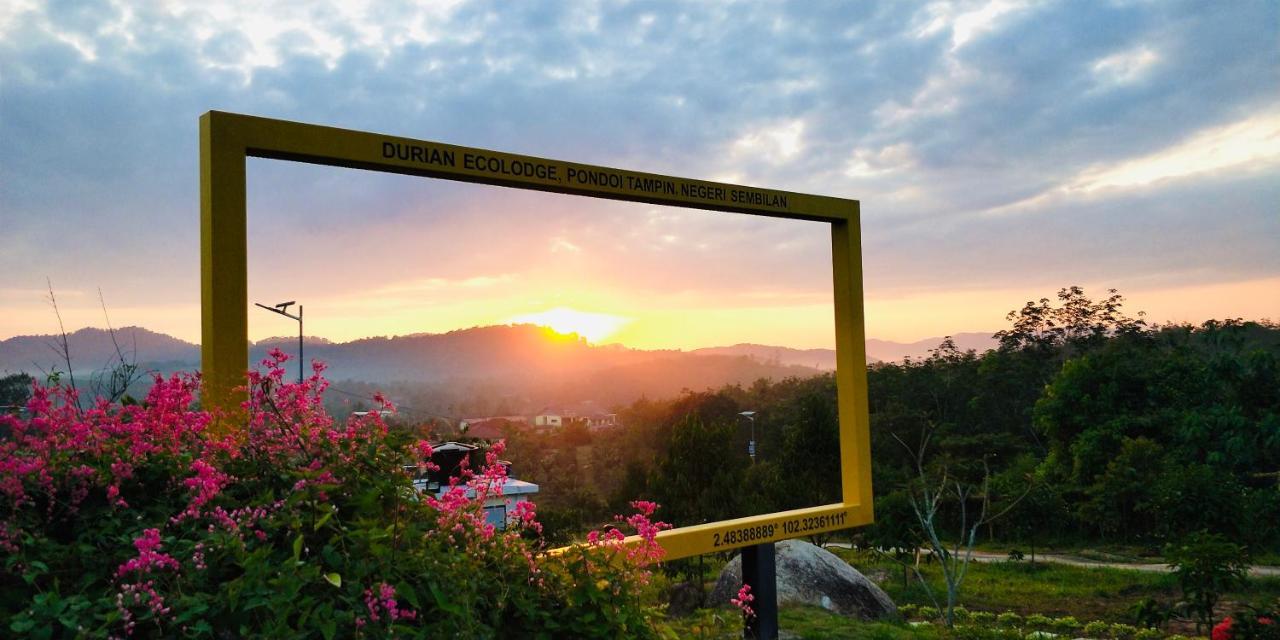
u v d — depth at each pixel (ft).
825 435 52.80
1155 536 64.90
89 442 7.59
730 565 29.04
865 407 19.92
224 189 11.37
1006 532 68.80
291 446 8.04
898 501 41.55
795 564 29.55
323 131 12.50
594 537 8.93
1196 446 78.89
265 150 11.92
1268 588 42.27
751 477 46.16
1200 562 29.22
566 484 117.39
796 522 18.24
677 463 43.60
